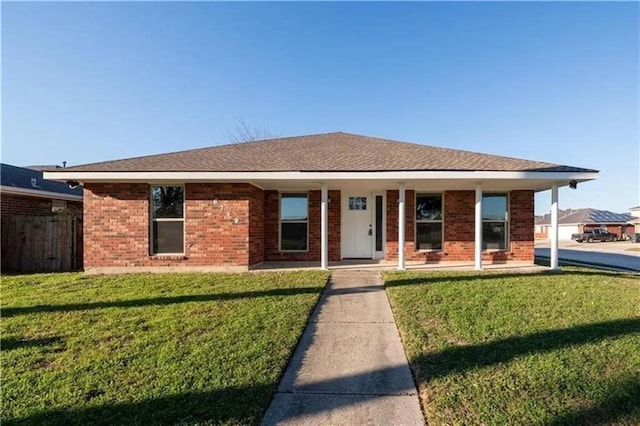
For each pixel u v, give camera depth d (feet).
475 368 11.50
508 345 13.28
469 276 27.78
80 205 51.52
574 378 10.66
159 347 13.28
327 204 35.19
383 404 9.85
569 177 29.04
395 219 38.17
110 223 31.81
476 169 29.68
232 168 30.58
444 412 9.11
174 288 23.50
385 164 31.78
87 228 31.73
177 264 31.96
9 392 10.03
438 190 37.65
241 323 16.06
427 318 16.79
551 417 8.72
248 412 9.10
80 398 9.70
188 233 32.09
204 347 13.28
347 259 38.58
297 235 38.11
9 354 12.71
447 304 19.07
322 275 28.45
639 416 8.70
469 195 37.70
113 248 31.81
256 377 11.01
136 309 18.35
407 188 36.63
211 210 32.09
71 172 29.76
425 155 35.14
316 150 38.11
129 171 29.94
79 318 16.88
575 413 8.87
